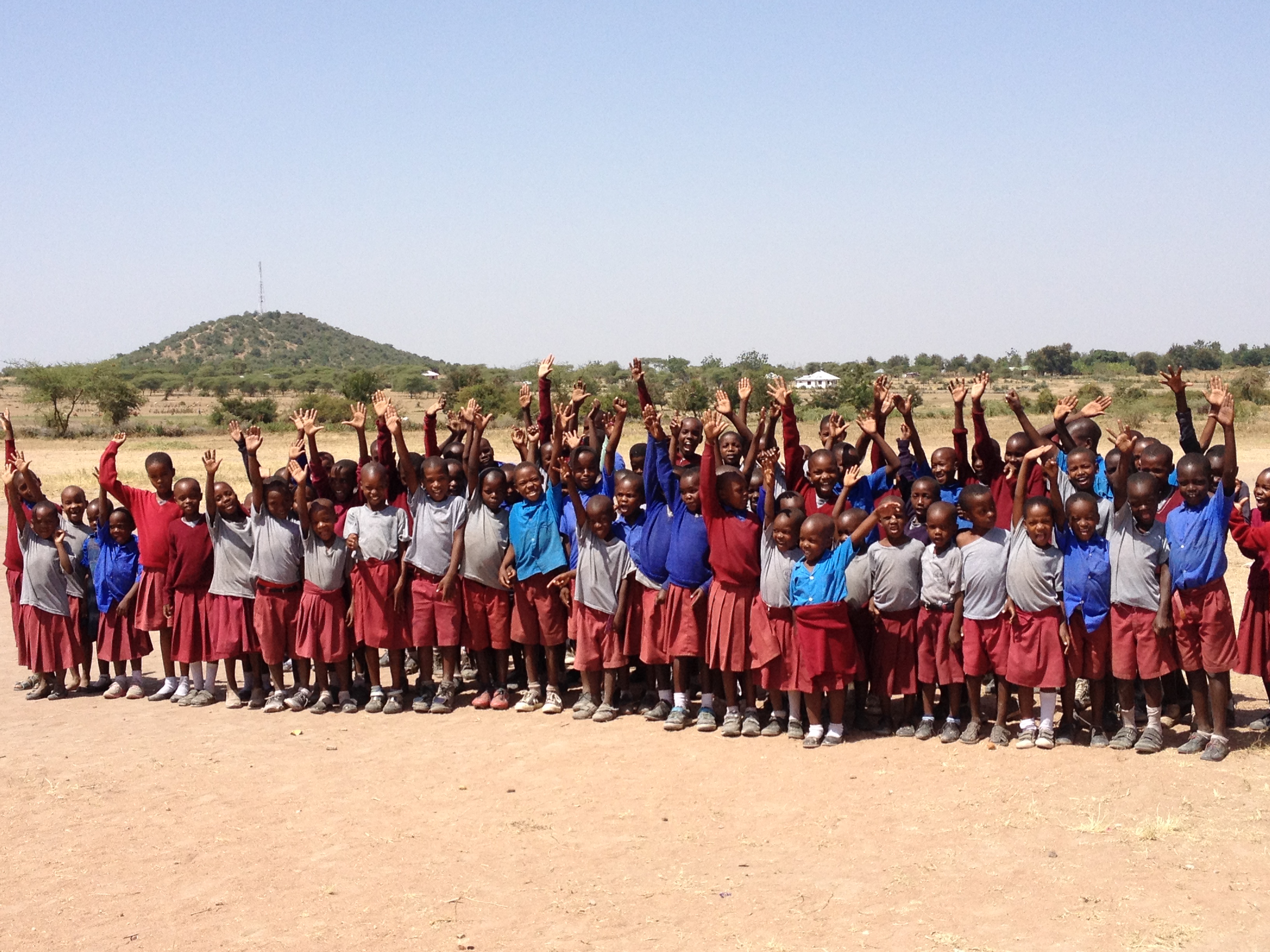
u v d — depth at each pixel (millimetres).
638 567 8727
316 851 6367
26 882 6059
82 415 82375
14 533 10266
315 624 9297
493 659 10414
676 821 6648
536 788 7301
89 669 10430
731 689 8430
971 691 7914
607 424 12141
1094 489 8586
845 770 7445
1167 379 8945
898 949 4941
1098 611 7574
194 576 9648
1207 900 5258
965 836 6172
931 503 8695
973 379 10469
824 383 88438
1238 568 14828
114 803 7242
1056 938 4969
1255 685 9359
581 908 5496
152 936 5379
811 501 9320
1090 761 7324
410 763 7906
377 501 9344
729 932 5172
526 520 9117
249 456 9406
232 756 8180
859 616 8438
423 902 5641
